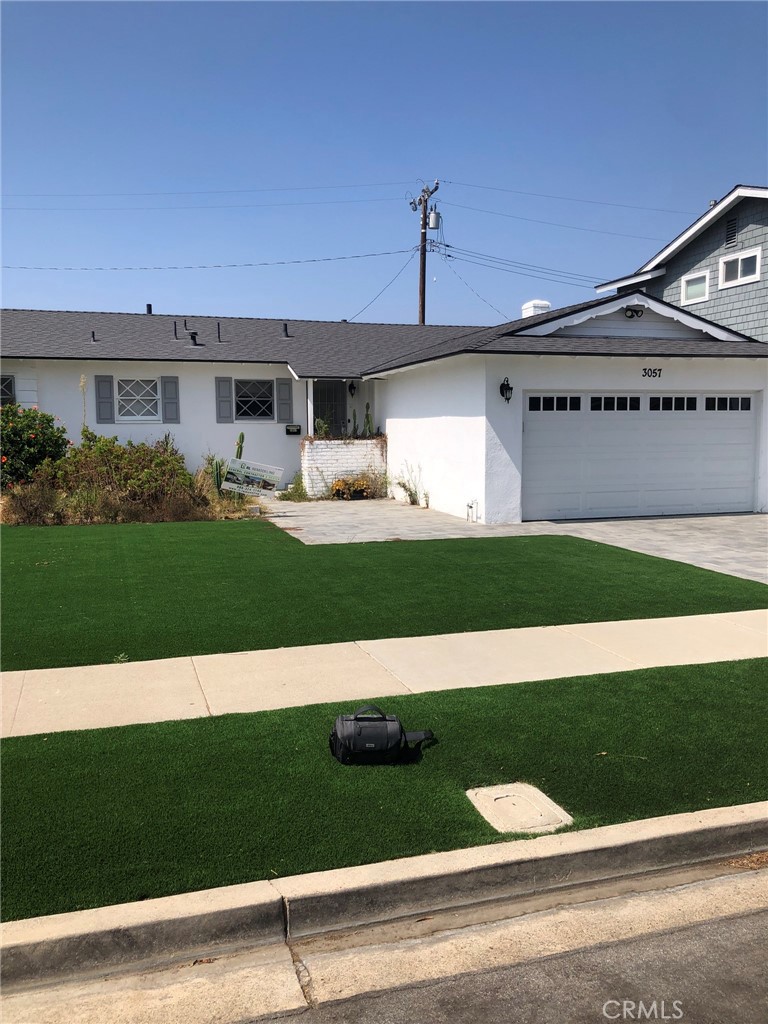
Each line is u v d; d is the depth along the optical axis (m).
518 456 14.80
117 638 7.24
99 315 24.22
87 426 19.98
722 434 16.09
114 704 5.62
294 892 3.49
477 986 3.16
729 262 18.28
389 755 4.72
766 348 15.59
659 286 20.78
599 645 7.15
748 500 16.41
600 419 15.37
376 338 24.58
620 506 15.67
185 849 3.79
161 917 3.31
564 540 12.86
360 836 3.94
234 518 15.97
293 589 9.30
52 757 4.75
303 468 20.00
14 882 3.52
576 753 4.90
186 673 6.31
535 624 7.85
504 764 4.75
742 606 8.57
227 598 8.83
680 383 15.48
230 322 24.91
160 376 20.88
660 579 9.88
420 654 6.86
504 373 14.55
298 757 4.79
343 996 3.11
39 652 6.81
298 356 21.69
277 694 5.86
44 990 3.13
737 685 6.11
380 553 11.69
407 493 18.61
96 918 3.30
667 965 3.29
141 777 4.51
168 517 15.63
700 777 4.60
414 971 3.25
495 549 12.03
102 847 3.80
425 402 17.53
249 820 4.07
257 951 3.38
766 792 4.43
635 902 3.72
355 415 22.56
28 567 10.54
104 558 11.23
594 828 4.04
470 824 4.06
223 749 4.88
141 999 3.08
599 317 15.62
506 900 3.74
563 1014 3.01
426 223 34.19
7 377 19.97
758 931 3.51
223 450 21.50
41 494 15.27
